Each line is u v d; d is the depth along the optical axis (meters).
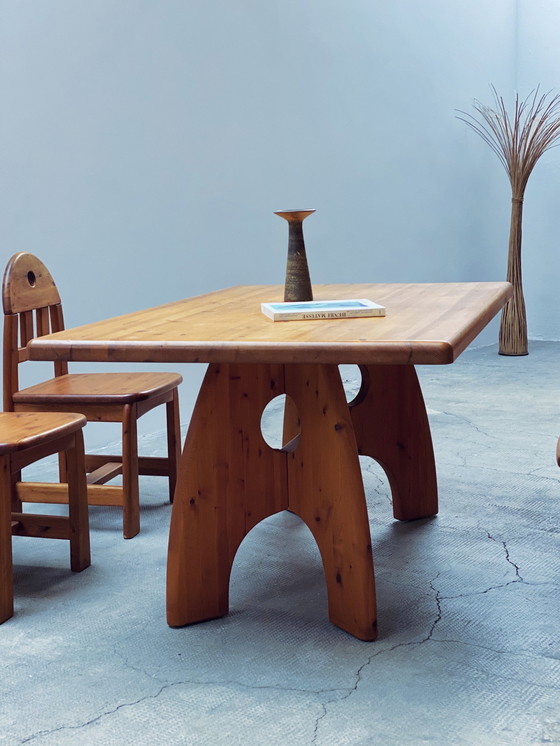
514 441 3.10
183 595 1.75
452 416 3.52
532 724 1.36
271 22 3.82
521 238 5.07
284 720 1.39
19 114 2.89
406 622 1.75
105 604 1.88
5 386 2.29
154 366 3.55
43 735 1.38
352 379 4.51
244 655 1.63
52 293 2.48
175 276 3.51
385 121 4.52
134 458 2.28
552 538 2.18
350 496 1.65
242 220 3.79
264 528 2.35
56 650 1.67
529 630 1.69
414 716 1.39
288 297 1.98
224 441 1.75
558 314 5.49
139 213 3.34
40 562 2.14
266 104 3.85
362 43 4.32
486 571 1.99
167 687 1.51
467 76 5.04
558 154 5.32
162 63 3.37
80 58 3.06
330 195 4.24
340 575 1.71
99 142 3.16
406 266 4.75
